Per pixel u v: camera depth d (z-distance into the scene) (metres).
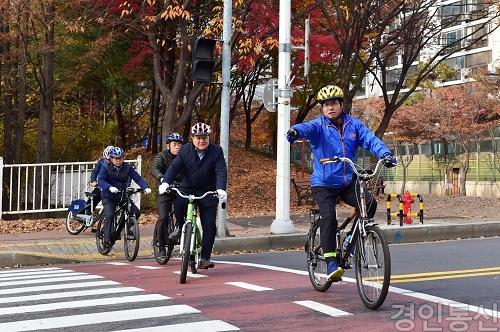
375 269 12.88
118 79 45.47
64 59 39.62
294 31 39.81
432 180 101.00
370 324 11.81
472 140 90.12
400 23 52.53
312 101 70.94
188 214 17.59
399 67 108.62
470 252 23.45
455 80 113.69
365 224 13.20
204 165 18.03
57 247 25.55
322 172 14.08
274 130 73.44
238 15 32.41
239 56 33.22
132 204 23.59
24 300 14.77
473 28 109.38
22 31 33.12
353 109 102.25
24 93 38.22
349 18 41.34
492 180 88.88
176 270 20.02
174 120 33.91
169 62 43.25
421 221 31.89
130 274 19.19
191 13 34.88
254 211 40.53
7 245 25.28
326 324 11.85
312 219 15.55
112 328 11.77
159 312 13.05
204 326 11.75
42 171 33.28
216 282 17.00
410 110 92.69
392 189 109.50
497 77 88.19
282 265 21.02
